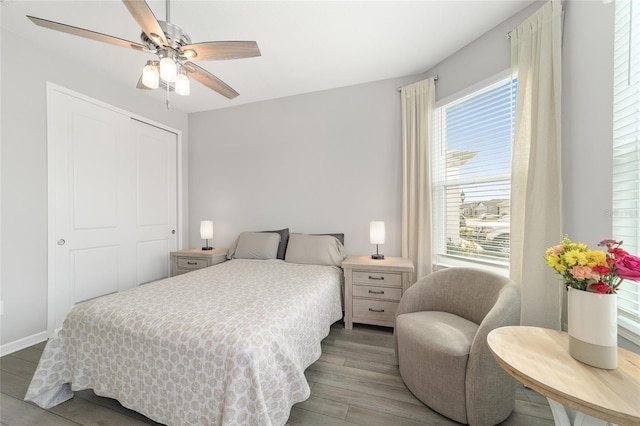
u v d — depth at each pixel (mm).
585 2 1457
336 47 2283
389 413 1369
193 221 3686
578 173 1502
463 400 1276
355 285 2396
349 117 2986
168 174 3467
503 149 2051
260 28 2033
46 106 2223
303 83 2922
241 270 2416
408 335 1532
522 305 1661
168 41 1426
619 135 1287
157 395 1196
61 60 2326
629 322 1210
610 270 875
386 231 2865
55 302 2281
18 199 2057
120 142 2855
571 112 1546
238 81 2861
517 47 1844
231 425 986
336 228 3055
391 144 2840
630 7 1191
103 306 1442
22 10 1806
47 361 1396
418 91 2609
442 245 2576
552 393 781
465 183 2350
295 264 2705
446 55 2422
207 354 1099
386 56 2426
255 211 3396
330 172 3072
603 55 1355
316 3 1786
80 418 1337
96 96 2602
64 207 2357
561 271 979
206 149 3627
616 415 689
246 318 1292
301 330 1510
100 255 2664
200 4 1770
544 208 1607
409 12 1886
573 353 941
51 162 2252
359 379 1655
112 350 1306
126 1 1090
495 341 1067
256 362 1055
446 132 2541
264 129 3344
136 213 3043
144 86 1734
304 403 1438
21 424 1294
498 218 2096
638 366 887
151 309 1399
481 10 1873
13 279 2027
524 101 1760
